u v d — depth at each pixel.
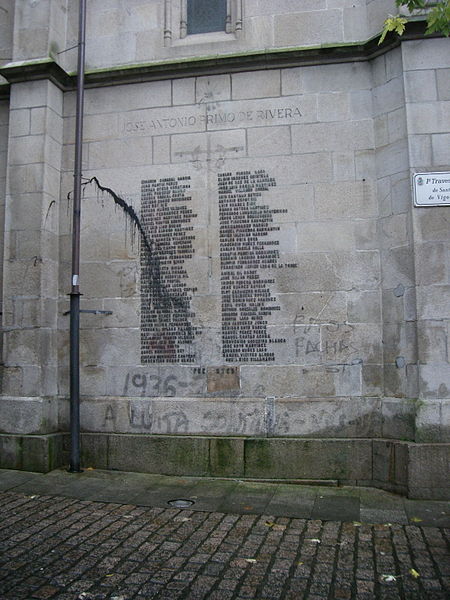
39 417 7.14
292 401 6.80
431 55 6.65
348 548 4.68
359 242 6.88
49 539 4.86
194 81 7.53
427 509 5.71
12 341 7.36
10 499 5.99
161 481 6.67
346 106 7.11
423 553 4.58
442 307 6.29
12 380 7.31
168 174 7.45
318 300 6.90
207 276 7.18
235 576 4.16
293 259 7.00
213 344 7.09
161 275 7.32
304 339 6.89
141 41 7.79
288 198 7.10
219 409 6.96
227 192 7.25
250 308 7.04
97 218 7.59
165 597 3.84
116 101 7.71
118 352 7.36
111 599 3.80
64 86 7.92
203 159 7.37
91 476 6.86
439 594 3.88
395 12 6.91
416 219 6.44
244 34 7.52
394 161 6.77
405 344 6.48
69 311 7.53
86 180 7.68
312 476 6.62
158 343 7.25
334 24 7.29
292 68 7.29
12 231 7.51
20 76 7.68
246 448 6.77
